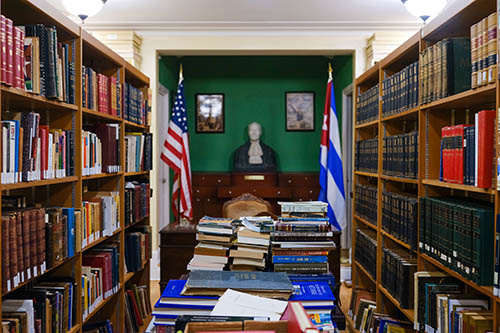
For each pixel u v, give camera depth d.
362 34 4.86
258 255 2.17
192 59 7.03
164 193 6.12
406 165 2.75
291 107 7.05
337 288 2.39
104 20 4.50
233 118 7.06
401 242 2.79
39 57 2.01
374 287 3.83
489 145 1.75
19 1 1.93
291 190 6.50
